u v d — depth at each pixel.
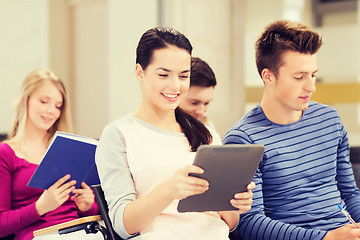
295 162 2.23
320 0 5.47
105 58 6.66
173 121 2.02
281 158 2.21
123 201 1.77
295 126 2.28
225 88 5.52
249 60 5.50
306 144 2.27
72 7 6.98
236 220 2.03
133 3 5.71
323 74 5.45
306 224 2.17
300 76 2.16
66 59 6.95
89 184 2.48
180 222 1.85
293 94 2.17
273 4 5.50
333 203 2.25
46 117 2.63
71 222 1.95
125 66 5.88
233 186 1.70
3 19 6.90
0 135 3.33
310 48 2.15
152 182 1.86
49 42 6.70
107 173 1.86
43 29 6.72
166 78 1.87
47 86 2.65
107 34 6.60
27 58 6.83
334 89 5.40
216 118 5.44
